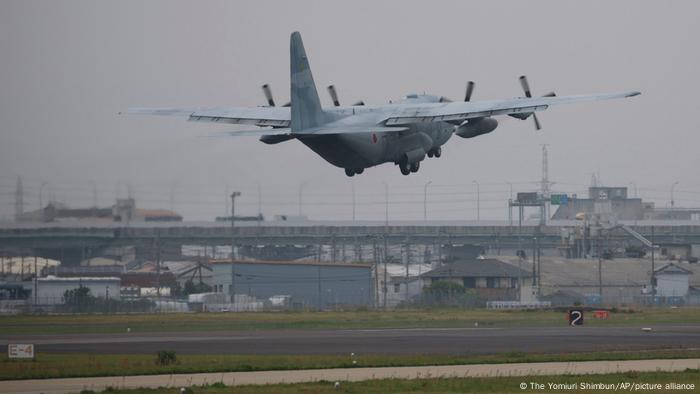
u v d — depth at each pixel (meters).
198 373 145.62
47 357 174.38
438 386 126.19
